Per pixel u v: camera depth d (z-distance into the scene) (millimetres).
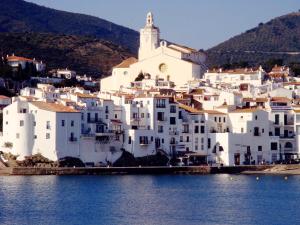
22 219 167125
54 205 185625
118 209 181250
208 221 167375
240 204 192250
